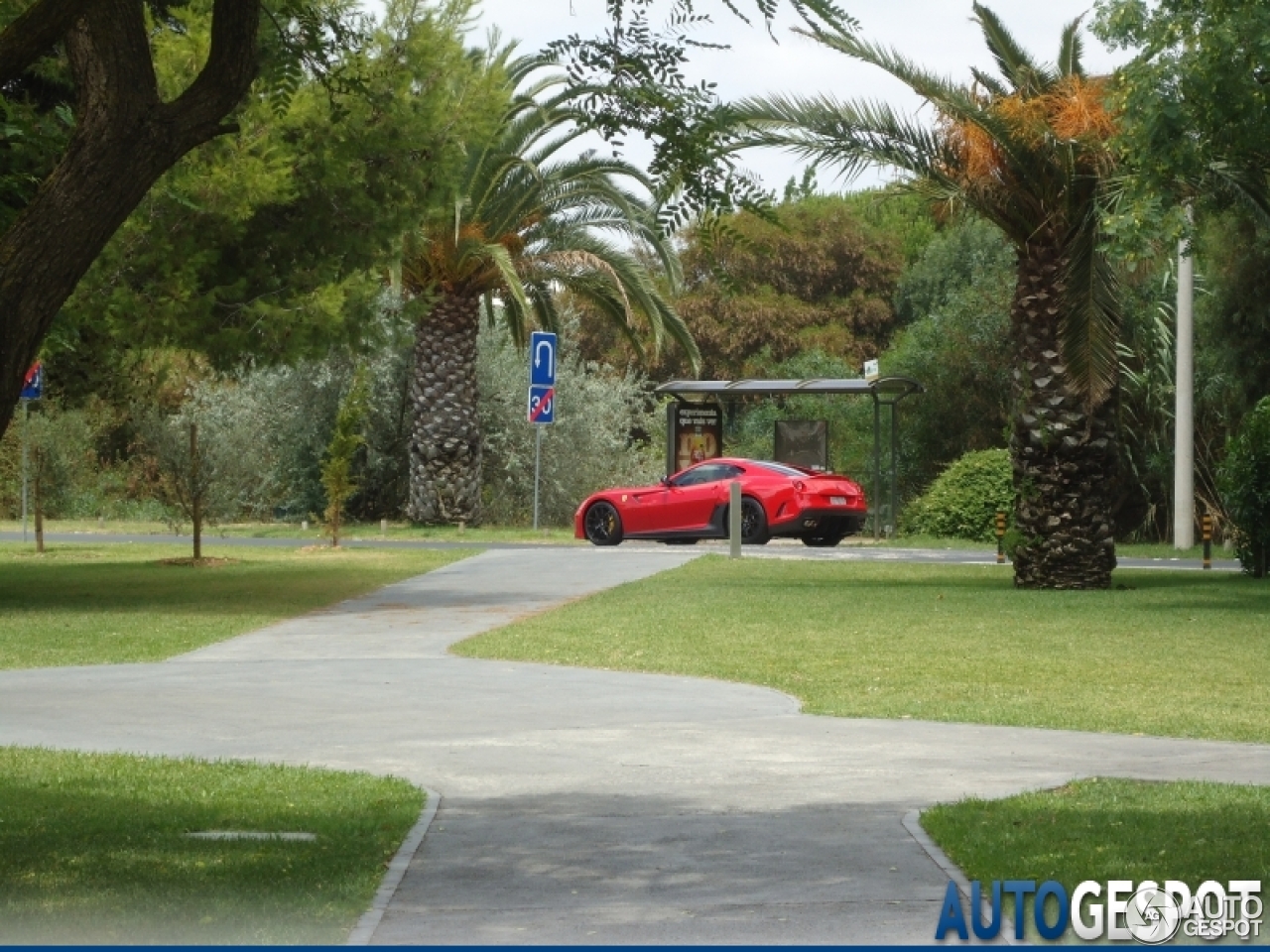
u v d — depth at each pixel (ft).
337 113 42.88
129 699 52.06
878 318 268.21
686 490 136.56
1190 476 144.36
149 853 30.53
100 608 82.79
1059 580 94.79
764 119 93.61
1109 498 96.02
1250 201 91.61
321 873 28.84
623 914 26.16
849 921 25.76
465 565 109.81
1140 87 78.13
